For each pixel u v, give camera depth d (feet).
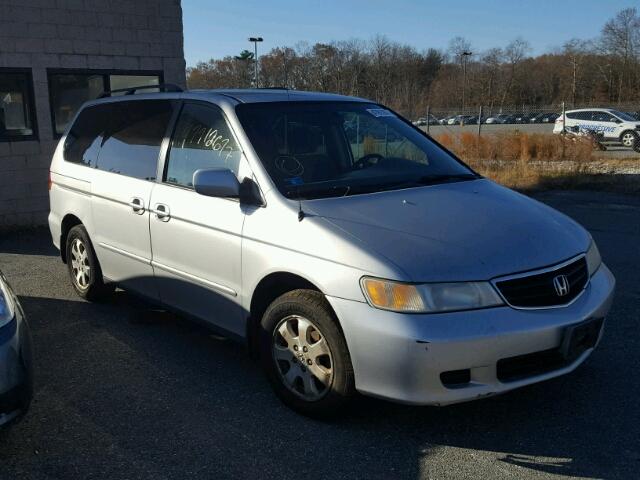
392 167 14.33
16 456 10.87
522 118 176.55
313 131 14.24
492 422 11.73
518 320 10.29
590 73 244.42
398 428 11.54
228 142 13.66
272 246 11.94
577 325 10.73
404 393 10.19
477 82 249.34
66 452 10.98
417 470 10.25
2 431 10.34
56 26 31.07
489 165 52.85
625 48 236.43
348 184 13.10
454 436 11.27
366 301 10.41
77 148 19.16
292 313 11.66
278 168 12.94
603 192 41.27
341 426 11.62
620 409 12.14
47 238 29.27
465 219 11.75
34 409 12.55
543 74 259.39
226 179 12.46
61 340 16.21
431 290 10.15
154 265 15.24
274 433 11.43
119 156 16.92
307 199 12.30
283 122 14.06
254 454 10.78
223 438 11.31
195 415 12.17
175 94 15.72
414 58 255.50
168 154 15.08
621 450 10.75
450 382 10.20
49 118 31.42
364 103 16.29
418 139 15.92
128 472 10.35
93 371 14.30
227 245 12.93
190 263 14.06
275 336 12.14
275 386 12.31
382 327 10.17
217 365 14.55
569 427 11.51
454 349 9.95
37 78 30.83
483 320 10.14
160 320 17.61
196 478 10.14
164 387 13.42
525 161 52.85
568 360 10.95
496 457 10.59
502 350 10.16
